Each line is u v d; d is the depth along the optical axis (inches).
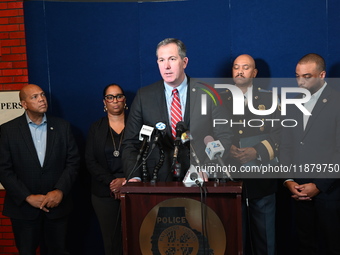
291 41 158.1
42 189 142.3
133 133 116.0
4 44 162.1
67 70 165.5
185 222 95.8
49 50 163.3
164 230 96.4
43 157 144.5
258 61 160.6
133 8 165.8
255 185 135.7
